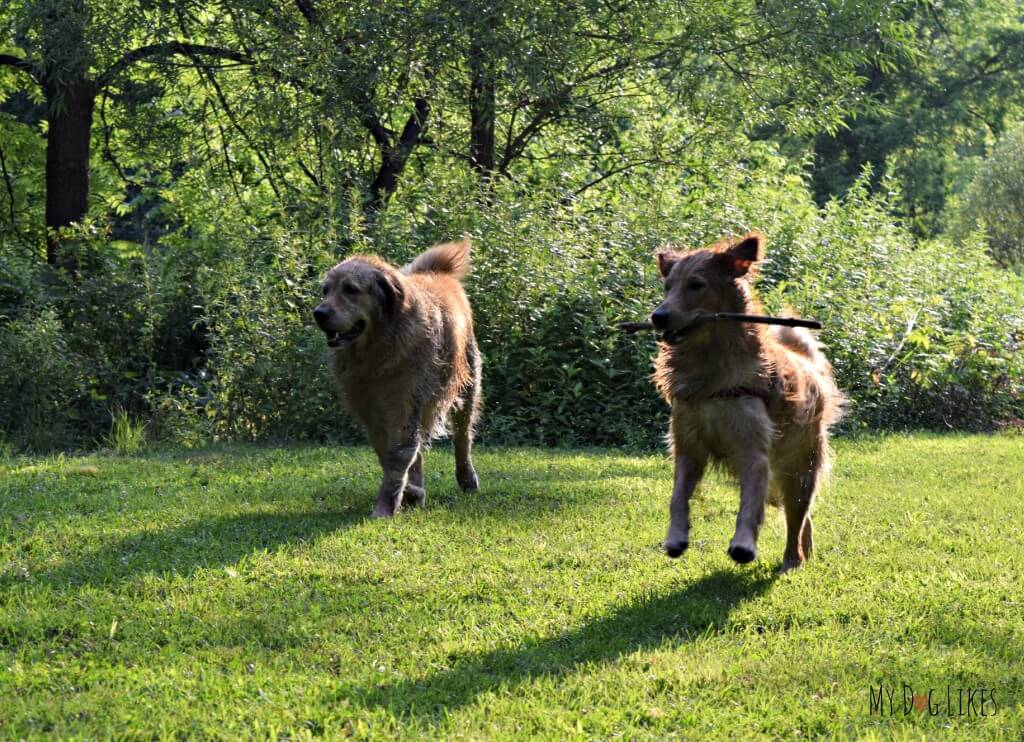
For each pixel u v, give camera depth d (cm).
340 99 1628
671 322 589
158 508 830
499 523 780
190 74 2009
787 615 569
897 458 1155
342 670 487
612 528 769
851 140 4103
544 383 1342
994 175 3306
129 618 555
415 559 675
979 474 1048
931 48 3847
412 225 1473
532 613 568
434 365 830
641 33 1802
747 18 1897
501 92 1869
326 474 1000
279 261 1357
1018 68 3978
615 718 434
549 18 1677
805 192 2119
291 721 429
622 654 505
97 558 671
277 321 1307
